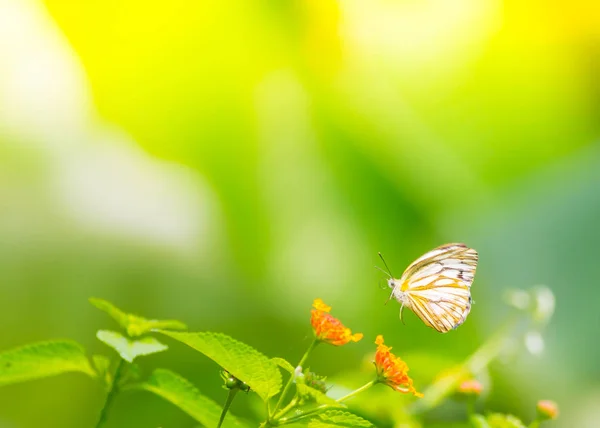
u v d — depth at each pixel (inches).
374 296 42.4
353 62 42.2
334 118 41.4
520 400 40.3
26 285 38.9
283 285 41.6
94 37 39.8
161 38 39.9
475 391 33.6
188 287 40.4
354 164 41.8
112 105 40.1
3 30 39.4
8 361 30.2
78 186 39.9
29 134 39.5
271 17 40.2
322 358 41.4
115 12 39.7
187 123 40.3
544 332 42.0
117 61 39.9
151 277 40.0
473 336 42.3
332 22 40.8
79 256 39.5
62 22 39.7
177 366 39.6
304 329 41.7
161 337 39.5
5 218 38.9
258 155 40.8
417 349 42.2
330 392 33.5
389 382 29.9
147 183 40.5
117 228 39.9
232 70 40.3
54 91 39.9
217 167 40.7
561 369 41.6
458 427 34.7
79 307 39.4
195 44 40.0
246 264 41.0
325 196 41.7
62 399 39.0
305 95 41.2
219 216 40.8
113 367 30.7
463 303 32.9
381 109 42.4
